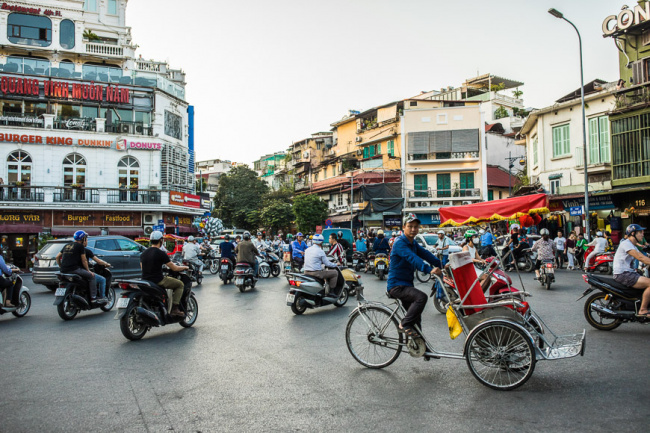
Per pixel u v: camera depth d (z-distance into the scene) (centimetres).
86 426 405
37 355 663
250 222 5134
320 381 525
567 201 2559
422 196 4178
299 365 592
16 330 856
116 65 3559
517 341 493
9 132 2945
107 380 538
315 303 1008
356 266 1934
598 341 693
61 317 949
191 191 3759
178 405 455
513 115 5459
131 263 1534
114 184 3225
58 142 3062
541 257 1323
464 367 573
